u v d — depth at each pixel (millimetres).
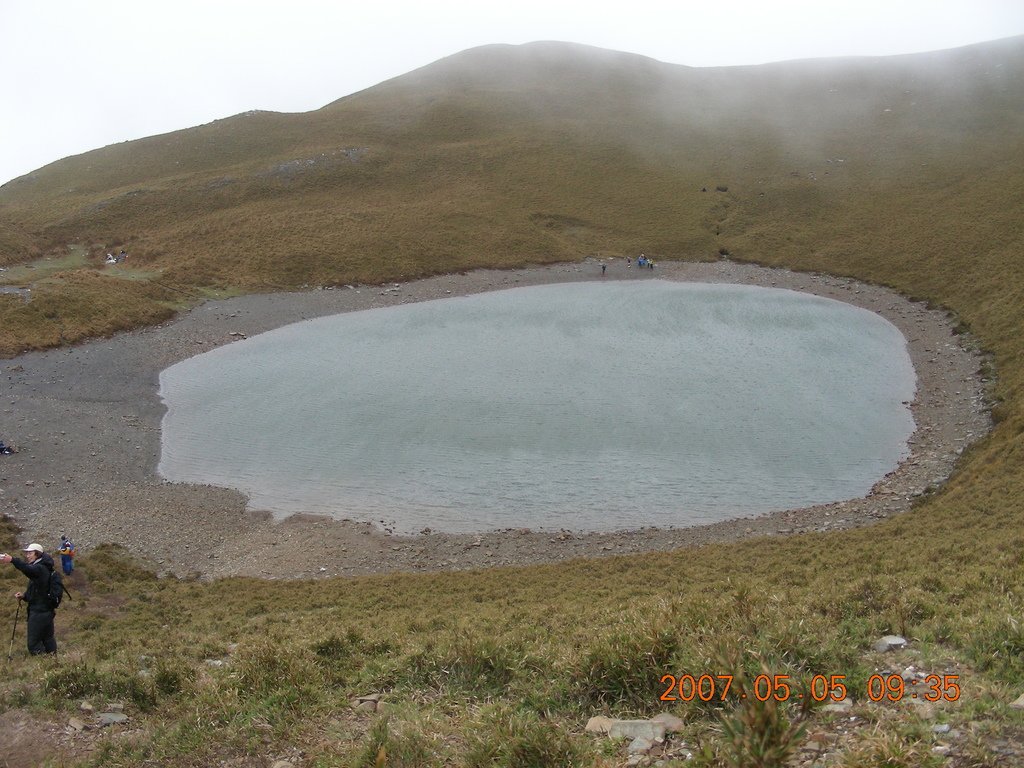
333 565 29984
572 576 26469
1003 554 18875
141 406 48781
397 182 115125
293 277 82312
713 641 10297
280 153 123062
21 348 56844
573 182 115375
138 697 12156
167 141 129375
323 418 46844
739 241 97750
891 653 10648
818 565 23516
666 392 50750
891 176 108375
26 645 17203
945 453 39281
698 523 32969
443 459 40656
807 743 7934
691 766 7645
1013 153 104875
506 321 70438
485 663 11836
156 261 84125
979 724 7836
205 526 33750
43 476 37688
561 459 40406
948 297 71062
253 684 11852
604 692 10266
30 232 90625
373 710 10812
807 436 42969
